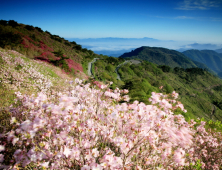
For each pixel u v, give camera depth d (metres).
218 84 134.00
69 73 25.20
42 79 12.59
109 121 2.57
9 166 2.02
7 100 6.35
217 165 4.16
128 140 2.41
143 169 2.20
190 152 3.62
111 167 1.80
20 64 13.15
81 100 2.96
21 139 2.26
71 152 1.91
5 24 32.25
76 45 65.31
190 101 85.38
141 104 2.80
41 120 1.98
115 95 3.64
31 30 43.16
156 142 2.44
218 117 74.25
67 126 2.23
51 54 28.83
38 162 1.94
